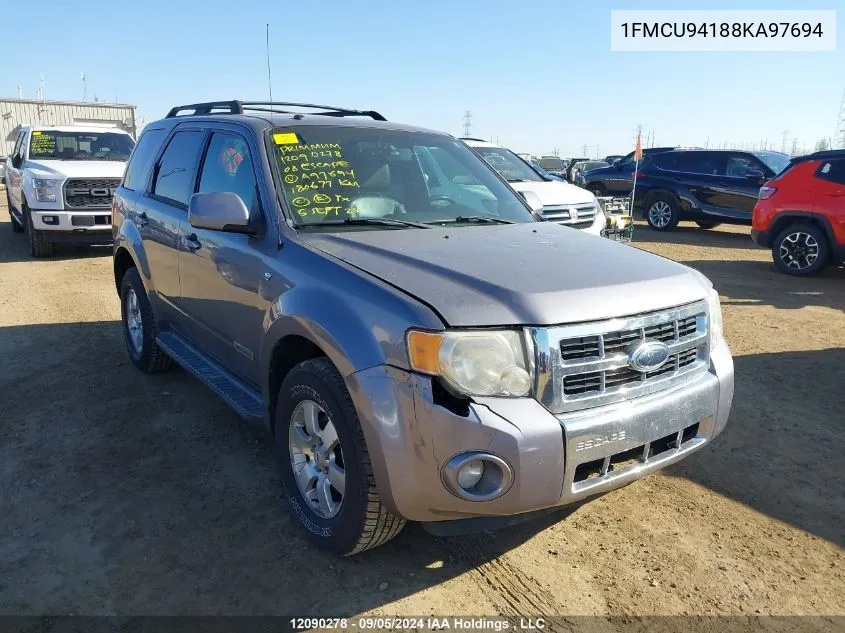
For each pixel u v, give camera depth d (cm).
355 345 262
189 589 281
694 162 1493
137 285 512
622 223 1055
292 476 318
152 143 535
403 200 387
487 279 266
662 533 324
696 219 1495
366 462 266
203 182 425
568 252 313
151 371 530
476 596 279
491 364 244
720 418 305
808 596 279
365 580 288
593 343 257
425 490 248
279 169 361
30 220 1058
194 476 376
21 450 407
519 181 953
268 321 322
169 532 322
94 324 691
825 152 959
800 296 848
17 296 819
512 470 240
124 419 452
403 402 247
